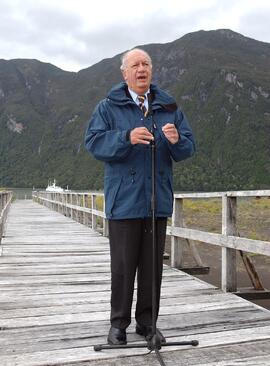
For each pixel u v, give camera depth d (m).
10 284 5.85
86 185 189.50
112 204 3.32
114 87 3.39
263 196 4.60
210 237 5.72
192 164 188.62
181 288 5.55
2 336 3.74
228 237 5.25
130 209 3.28
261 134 199.62
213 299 4.97
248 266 5.63
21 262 7.60
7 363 3.14
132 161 3.28
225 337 3.65
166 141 3.29
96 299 5.04
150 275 3.48
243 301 4.88
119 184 3.30
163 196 3.35
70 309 4.60
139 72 3.30
